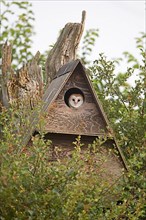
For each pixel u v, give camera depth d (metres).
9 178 9.58
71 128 11.72
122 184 10.65
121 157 11.62
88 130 11.77
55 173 9.73
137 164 10.91
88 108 11.88
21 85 13.59
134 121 12.98
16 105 11.45
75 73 11.89
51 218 9.63
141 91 13.18
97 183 10.04
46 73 14.10
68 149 11.68
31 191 9.65
